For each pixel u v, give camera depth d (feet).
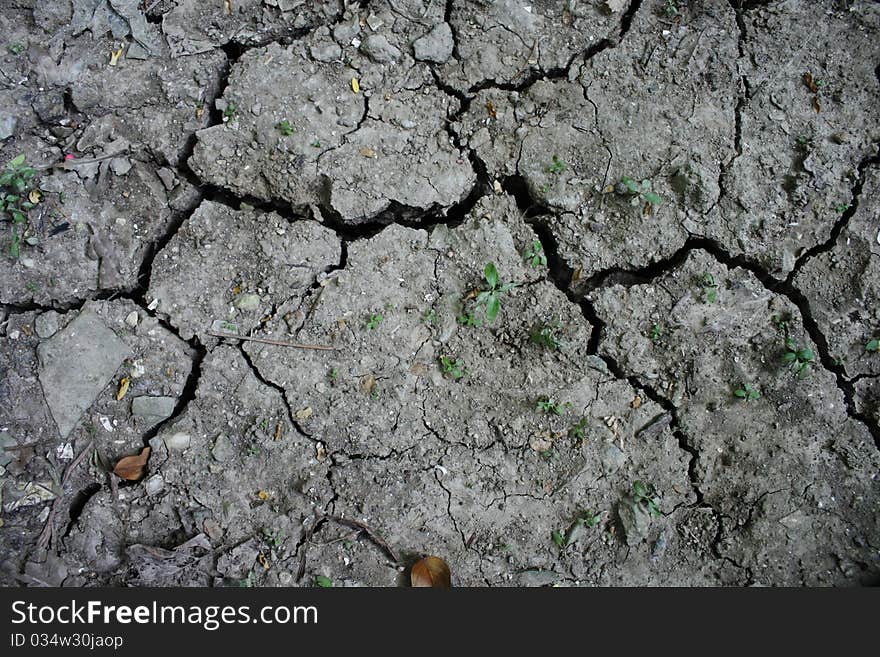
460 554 2.36
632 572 2.37
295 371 2.39
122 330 2.39
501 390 2.41
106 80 2.48
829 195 2.48
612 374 2.43
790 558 2.39
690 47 2.54
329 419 2.38
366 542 2.35
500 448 2.39
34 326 2.39
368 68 2.50
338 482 2.36
